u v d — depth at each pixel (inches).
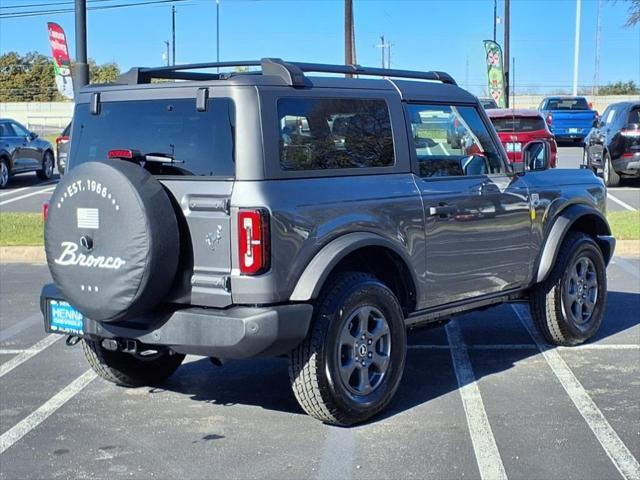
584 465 188.1
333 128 213.8
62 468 192.2
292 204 197.5
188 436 211.3
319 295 205.8
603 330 312.0
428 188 233.8
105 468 191.8
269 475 185.9
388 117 228.7
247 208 191.0
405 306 234.4
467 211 243.8
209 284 195.9
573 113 1314.0
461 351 287.7
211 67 230.5
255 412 229.5
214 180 196.1
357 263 225.1
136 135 213.6
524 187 266.5
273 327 192.1
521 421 216.5
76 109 229.3
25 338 313.4
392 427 214.2
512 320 331.9
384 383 218.1
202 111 201.6
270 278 192.9
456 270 242.8
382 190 220.5
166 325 200.4
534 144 267.4
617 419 216.8
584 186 294.4
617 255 472.7
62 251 200.8
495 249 255.4
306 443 204.7
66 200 198.8
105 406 236.1
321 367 202.5
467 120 254.8
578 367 265.1
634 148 746.8
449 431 210.5
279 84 203.3
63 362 281.7
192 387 253.9
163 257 192.5
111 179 192.2
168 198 196.2
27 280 426.6
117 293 193.5
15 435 213.3
